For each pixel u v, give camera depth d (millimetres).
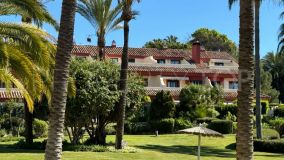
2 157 19203
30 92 15172
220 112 46781
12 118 34594
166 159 21109
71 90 20375
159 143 31344
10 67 14641
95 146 23875
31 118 25156
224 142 33438
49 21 17234
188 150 27375
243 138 11062
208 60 63156
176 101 50250
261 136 30312
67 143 25312
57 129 11273
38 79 15203
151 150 25531
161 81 53000
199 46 60406
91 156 20578
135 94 27078
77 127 25328
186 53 62344
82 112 23891
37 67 16484
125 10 24141
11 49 14508
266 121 48750
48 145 11266
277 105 61656
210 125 40219
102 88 23938
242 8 11312
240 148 11078
